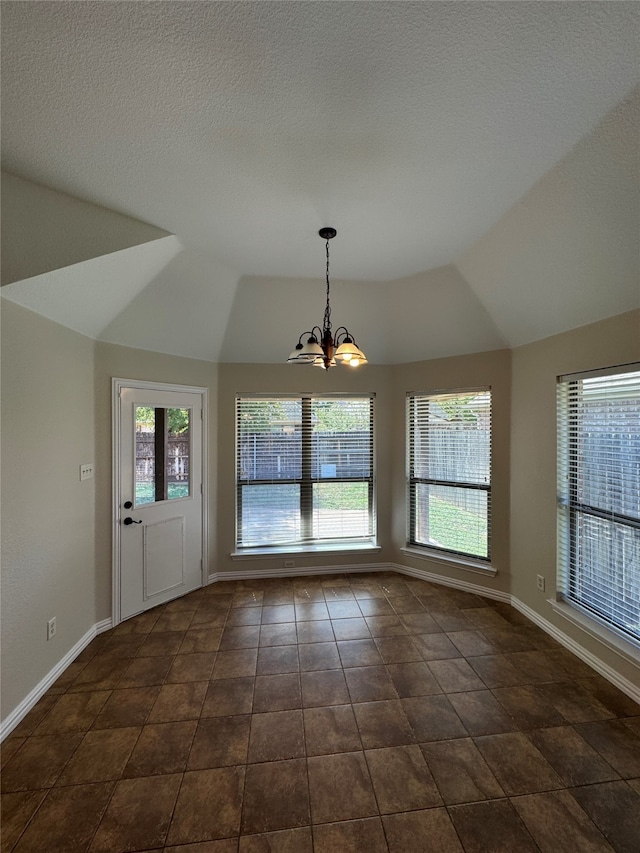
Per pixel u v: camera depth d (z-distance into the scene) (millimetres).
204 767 1648
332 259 2641
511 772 1616
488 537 3246
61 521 2283
